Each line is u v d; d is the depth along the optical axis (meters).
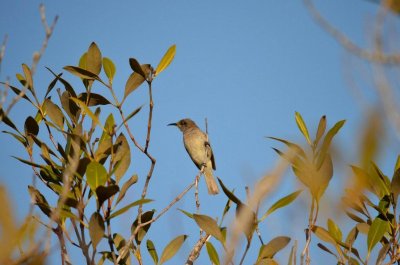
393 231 7.32
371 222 7.65
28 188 7.50
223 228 7.61
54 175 7.71
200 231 7.61
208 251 7.40
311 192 6.40
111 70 8.20
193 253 7.44
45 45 5.28
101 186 6.71
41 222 6.84
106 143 7.93
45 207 7.29
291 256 6.20
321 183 6.36
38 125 8.04
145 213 7.82
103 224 6.55
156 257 7.96
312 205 6.39
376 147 4.56
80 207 7.02
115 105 8.01
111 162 7.66
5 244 4.34
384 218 7.34
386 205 7.40
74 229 6.79
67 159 7.52
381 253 7.07
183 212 7.69
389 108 4.55
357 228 7.71
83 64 8.74
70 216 6.82
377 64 4.67
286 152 6.49
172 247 7.89
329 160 6.34
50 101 8.12
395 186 7.39
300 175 6.45
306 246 6.20
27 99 8.12
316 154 6.44
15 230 4.39
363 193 7.50
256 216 6.36
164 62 8.07
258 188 5.39
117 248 7.72
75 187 7.41
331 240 7.48
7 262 4.37
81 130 7.86
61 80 8.05
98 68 8.25
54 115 8.11
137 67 7.87
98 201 6.92
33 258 4.55
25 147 8.02
